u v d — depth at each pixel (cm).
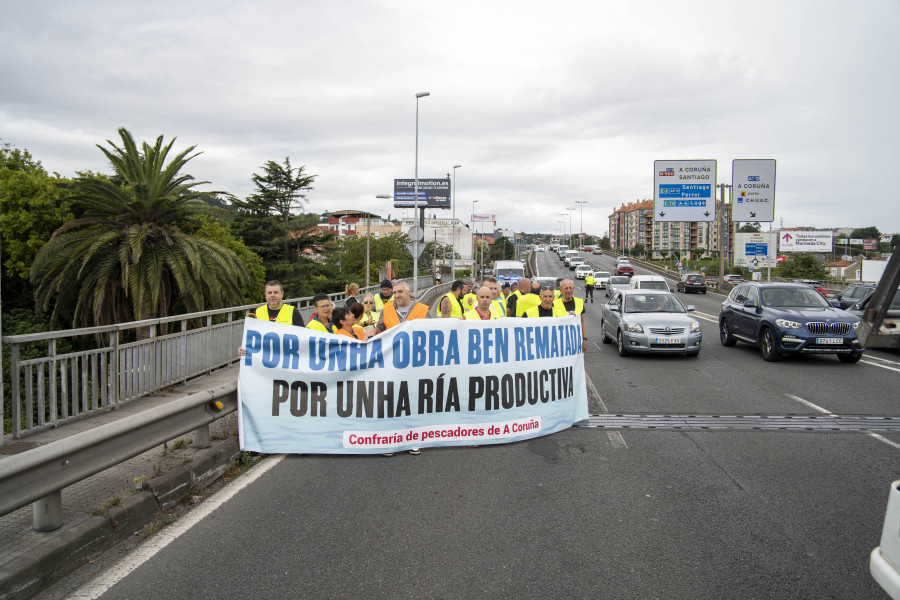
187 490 496
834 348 1245
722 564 381
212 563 379
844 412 828
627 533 429
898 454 627
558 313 854
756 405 874
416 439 612
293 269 4484
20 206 1656
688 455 623
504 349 647
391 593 342
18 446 593
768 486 529
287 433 584
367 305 906
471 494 506
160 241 1552
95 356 745
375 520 450
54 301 1602
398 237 8575
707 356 1416
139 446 445
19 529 387
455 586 351
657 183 3972
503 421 644
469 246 12625
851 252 11656
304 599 335
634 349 1344
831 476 555
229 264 1620
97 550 392
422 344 612
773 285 1453
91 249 1437
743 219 3922
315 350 588
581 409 736
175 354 954
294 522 445
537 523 446
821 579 361
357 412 593
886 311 285
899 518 259
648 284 2702
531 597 339
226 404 585
